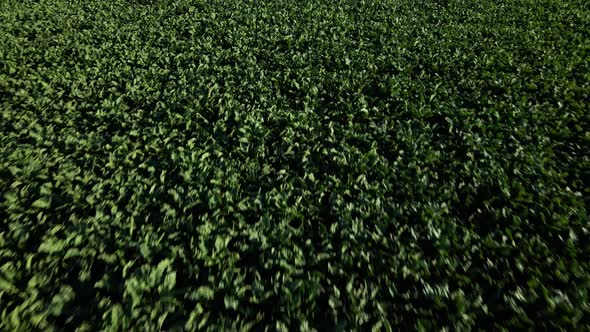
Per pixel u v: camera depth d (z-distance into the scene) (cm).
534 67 1066
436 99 938
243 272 534
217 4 1609
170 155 755
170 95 966
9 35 1304
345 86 1003
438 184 695
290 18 1456
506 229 586
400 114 891
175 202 648
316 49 1203
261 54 1185
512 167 718
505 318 477
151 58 1154
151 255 552
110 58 1155
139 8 1585
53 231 584
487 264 539
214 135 825
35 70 1089
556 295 490
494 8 1534
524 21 1396
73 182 695
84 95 968
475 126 839
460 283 514
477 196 667
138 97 955
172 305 484
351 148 771
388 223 610
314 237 594
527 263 538
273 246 570
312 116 885
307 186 688
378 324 468
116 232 583
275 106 914
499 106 892
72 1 1678
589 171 690
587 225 592
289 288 505
